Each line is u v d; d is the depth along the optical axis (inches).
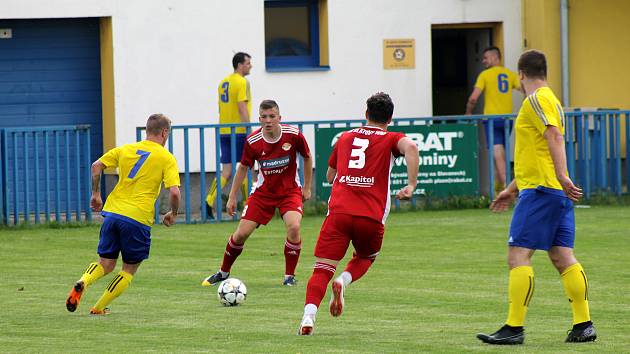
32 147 1557.6
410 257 1122.0
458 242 1221.1
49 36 1601.9
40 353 666.8
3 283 989.2
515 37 1737.2
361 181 739.4
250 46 1644.9
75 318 813.2
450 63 1854.1
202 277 1021.2
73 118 1616.6
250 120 1496.1
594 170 1535.4
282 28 1692.9
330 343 690.8
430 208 1503.4
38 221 1396.4
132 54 1596.9
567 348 662.5
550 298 880.9
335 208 739.4
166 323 786.8
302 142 981.8
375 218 735.1
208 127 1430.9
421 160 1492.4
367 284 965.8
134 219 836.6
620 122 1605.6
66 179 1406.3
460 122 1513.3
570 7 1708.9
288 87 1663.4
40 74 1599.4
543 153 678.5
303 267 1075.3
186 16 1615.4
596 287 928.3
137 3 1594.5
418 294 911.0
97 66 1625.2
